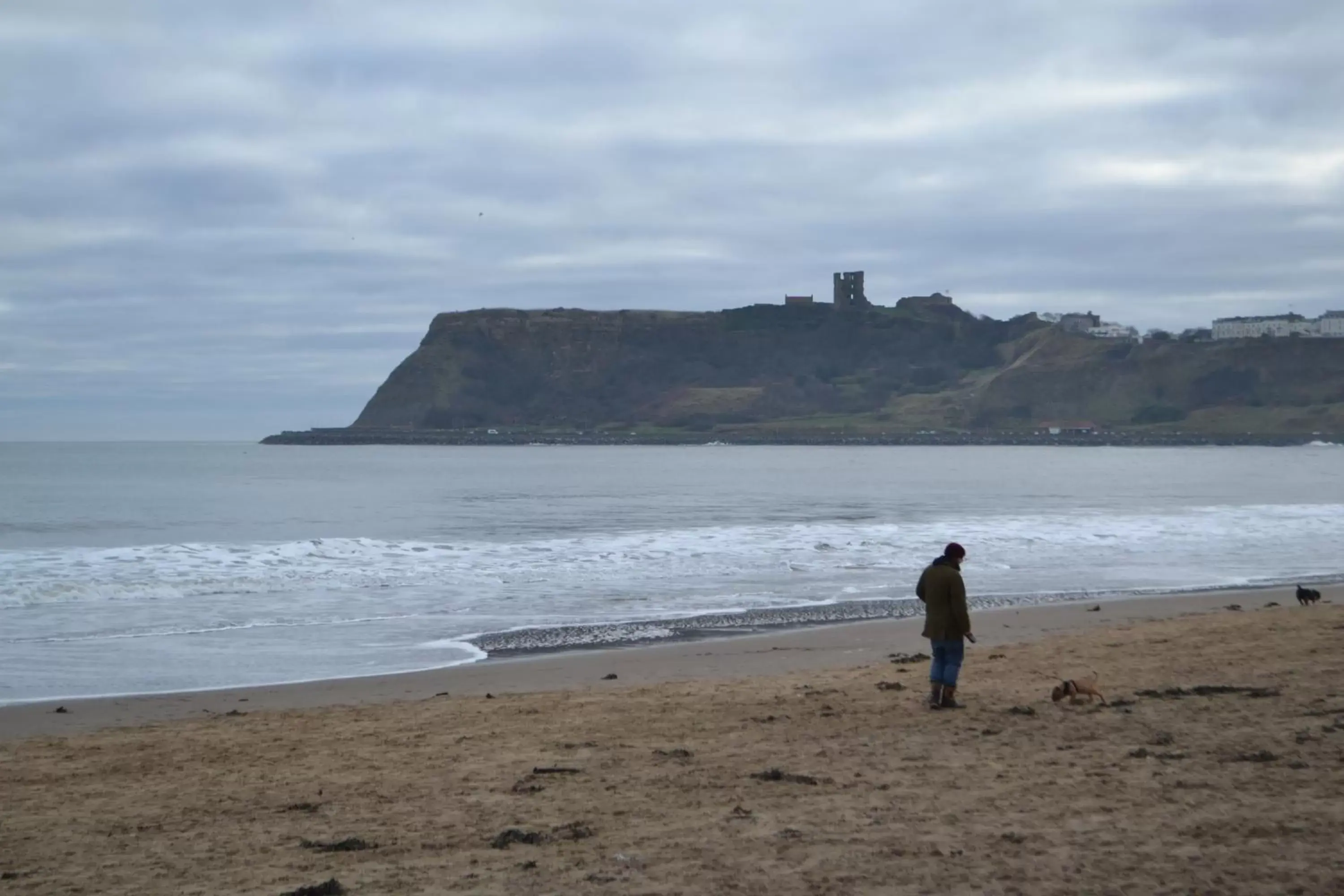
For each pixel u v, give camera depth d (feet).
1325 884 18.17
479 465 444.14
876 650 55.42
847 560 94.68
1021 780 26.45
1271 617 60.08
